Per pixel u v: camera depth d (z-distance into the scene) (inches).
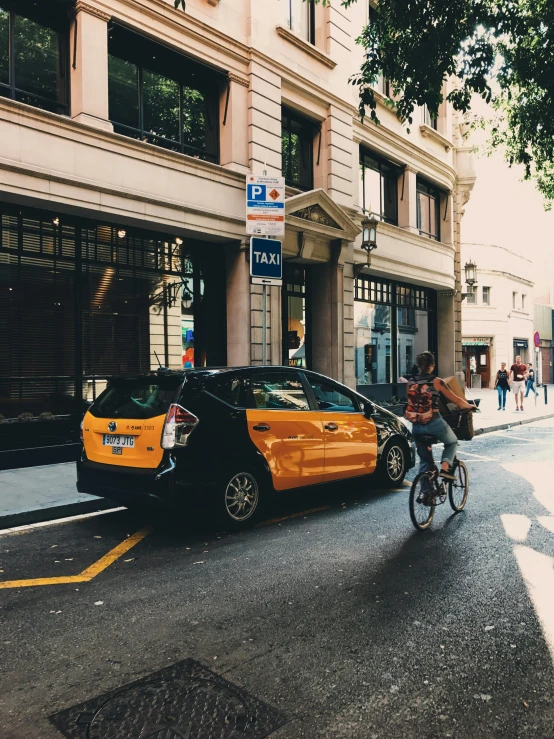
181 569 177.3
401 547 197.6
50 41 361.7
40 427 360.2
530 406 840.9
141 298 419.5
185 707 104.2
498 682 113.6
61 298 373.1
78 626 138.3
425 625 137.9
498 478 323.3
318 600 152.9
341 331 567.2
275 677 114.7
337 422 258.8
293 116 540.7
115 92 393.4
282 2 519.2
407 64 319.6
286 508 253.1
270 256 324.2
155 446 205.9
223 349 473.4
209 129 460.1
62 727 98.6
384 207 677.9
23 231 354.3
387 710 104.0
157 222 397.1
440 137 753.6
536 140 455.8
